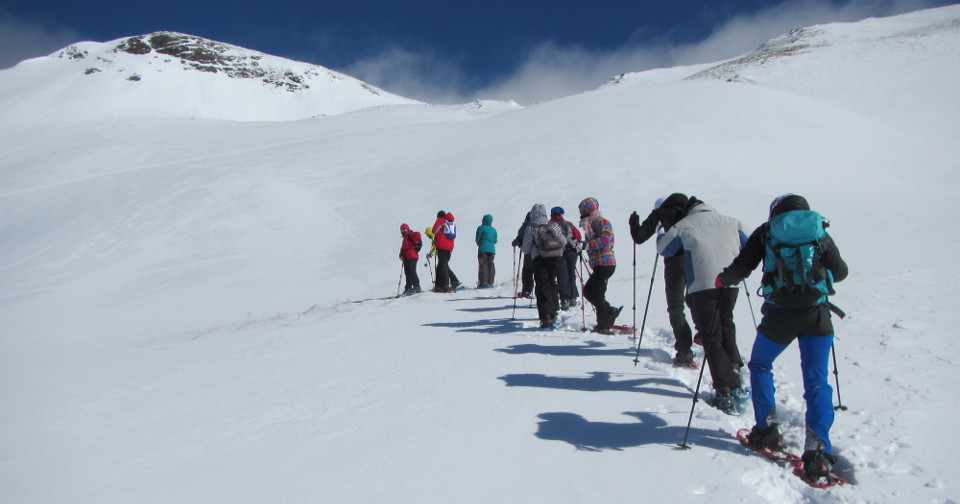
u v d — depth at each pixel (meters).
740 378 5.00
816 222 3.88
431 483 3.65
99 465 4.31
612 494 3.42
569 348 7.12
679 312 6.13
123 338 14.45
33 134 72.50
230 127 68.56
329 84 198.62
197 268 25.12
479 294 13.92
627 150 33.38
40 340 15.52
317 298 18.61
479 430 4.56
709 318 5.03
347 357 7.61
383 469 3.90
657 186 28.00
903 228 15.51
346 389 6.06
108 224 32.09
